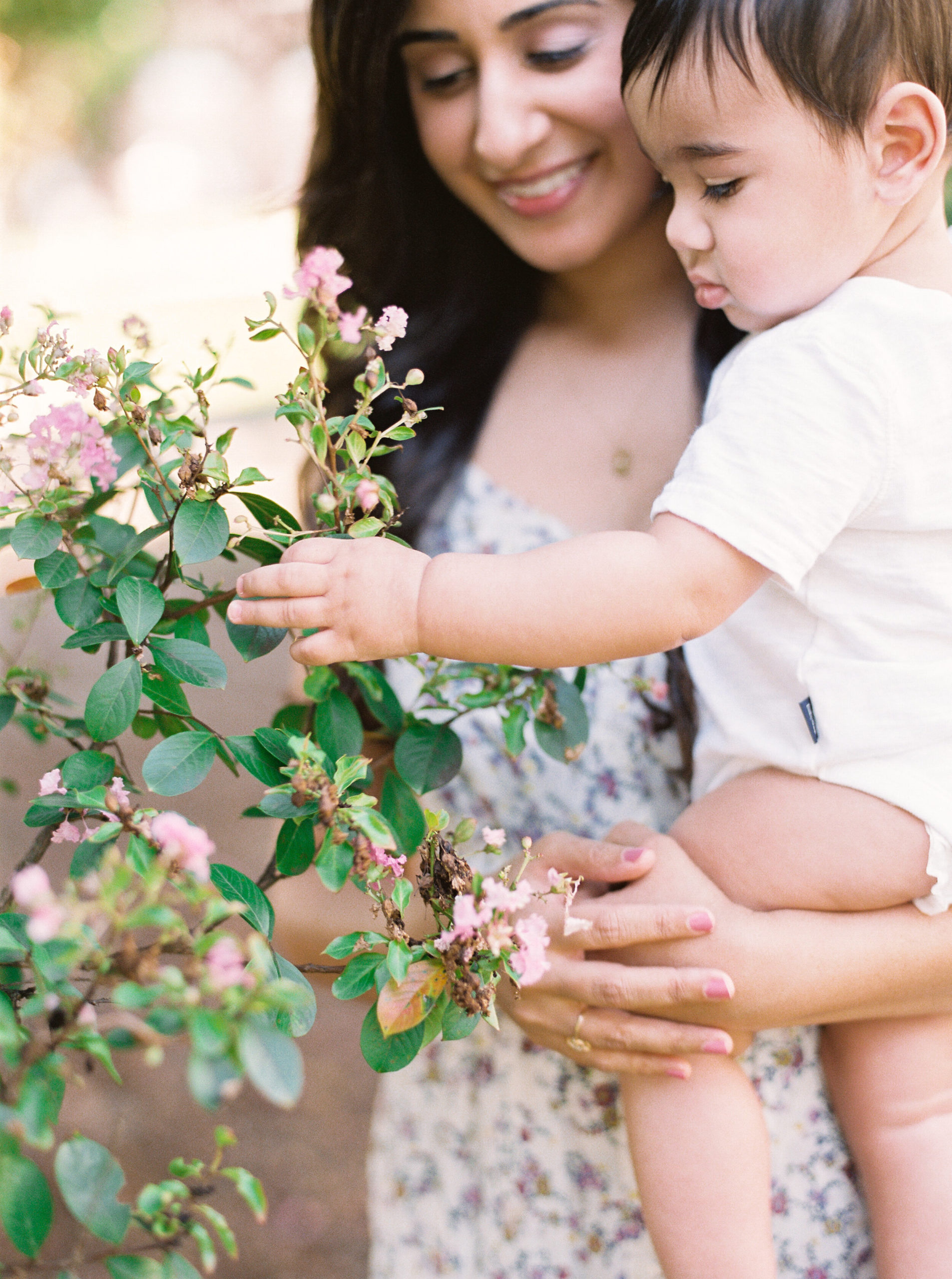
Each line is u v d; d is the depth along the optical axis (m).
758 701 1.25
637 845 1.26
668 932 1.15
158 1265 0.69
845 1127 1.29
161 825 0.68
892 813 1.16
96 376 0.97
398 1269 1.50
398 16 1.34
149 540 0.96
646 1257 1.35
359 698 1.39
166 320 6.70
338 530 1.03
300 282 0.93
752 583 1.06
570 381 1.55
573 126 1.32
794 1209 1.32
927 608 1.14
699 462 1.07
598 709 1.41
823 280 1.16
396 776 1.12
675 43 1.11
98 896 0.64
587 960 1.25
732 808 1.25
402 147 1.58
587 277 1.51
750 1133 1.19
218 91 16.62
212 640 2.26
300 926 1.46
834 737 1.18
